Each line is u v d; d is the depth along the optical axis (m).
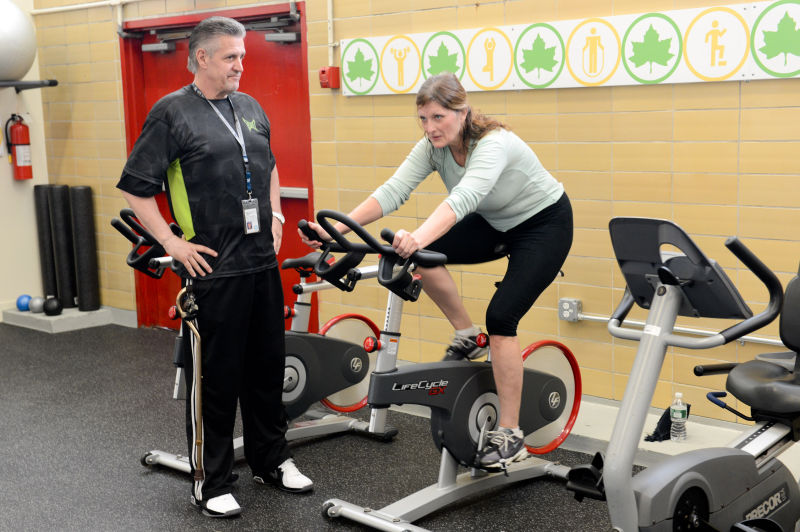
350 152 4.74
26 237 6.42
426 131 2.75
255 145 3.05
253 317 3.15
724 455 2.40
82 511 3.16
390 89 4.48
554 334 4.12
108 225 6.16
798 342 2.60
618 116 3.80
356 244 2.70
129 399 4.50
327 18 4.68
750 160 3.49
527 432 3.34
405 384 2.91
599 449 3.58
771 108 3.41
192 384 3.09
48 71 6.29
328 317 5.00
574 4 3.83
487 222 3.08
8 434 4.00
